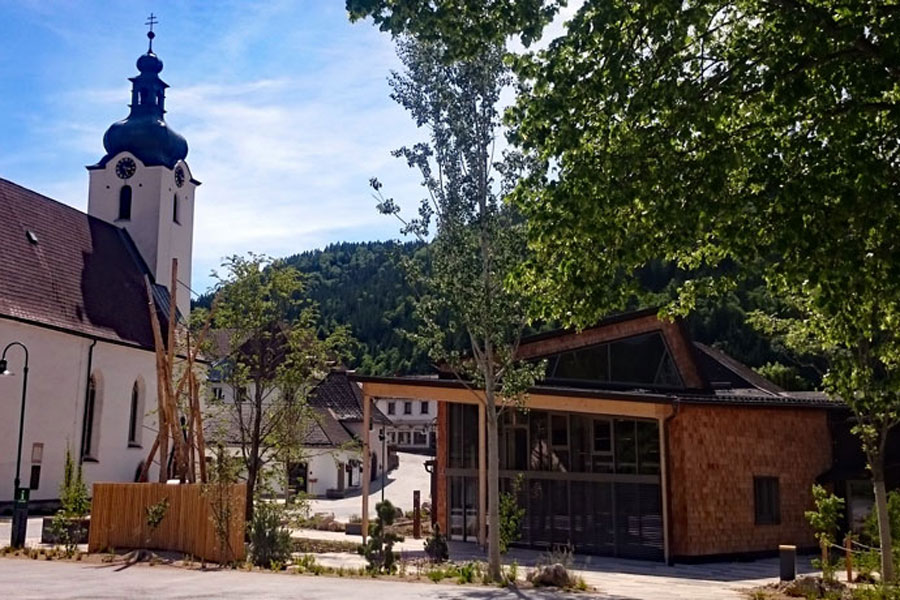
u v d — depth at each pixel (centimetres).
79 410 3559
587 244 1116
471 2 1055
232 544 1742
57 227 4031
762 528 2239
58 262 3831
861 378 1540
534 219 1073
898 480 2333
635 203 1109
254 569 1659
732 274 1216
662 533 2106
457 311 1675
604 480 2253
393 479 6391
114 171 4791
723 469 2191
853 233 1020
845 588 1560
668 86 1011
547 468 2386
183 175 4975
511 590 1434
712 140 1063
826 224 971
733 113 1153
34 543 2102
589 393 2122
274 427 2411
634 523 2177
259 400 2411
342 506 4406
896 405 1573
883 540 1609
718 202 1023
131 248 4691
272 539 1791
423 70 1677
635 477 2186
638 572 1886
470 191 1667
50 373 3406
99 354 3725
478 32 1070
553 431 2388
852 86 1012
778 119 1120
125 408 3897
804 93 974
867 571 1716
